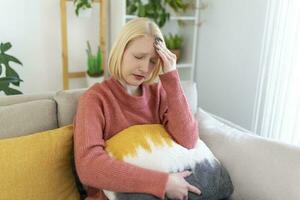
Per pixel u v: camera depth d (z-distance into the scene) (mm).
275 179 1027
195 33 2439
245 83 2062
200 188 987
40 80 2305
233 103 2195
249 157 1106
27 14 2125
